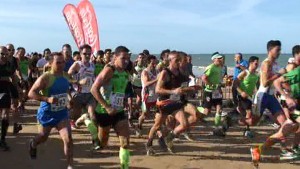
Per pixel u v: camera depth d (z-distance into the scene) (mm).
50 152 7754
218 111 9781
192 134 9719
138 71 11352
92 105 8109
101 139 6801
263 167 6844
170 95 7184
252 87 9156
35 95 5914
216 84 9734
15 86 8805
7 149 7789
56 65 6059
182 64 7172
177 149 8094
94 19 12602
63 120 6152
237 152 7930
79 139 8906
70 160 6016
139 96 11375
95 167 6805
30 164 6957
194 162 7141
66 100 6164
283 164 7043
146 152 7816
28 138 8938
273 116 7441
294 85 7000
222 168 6789
